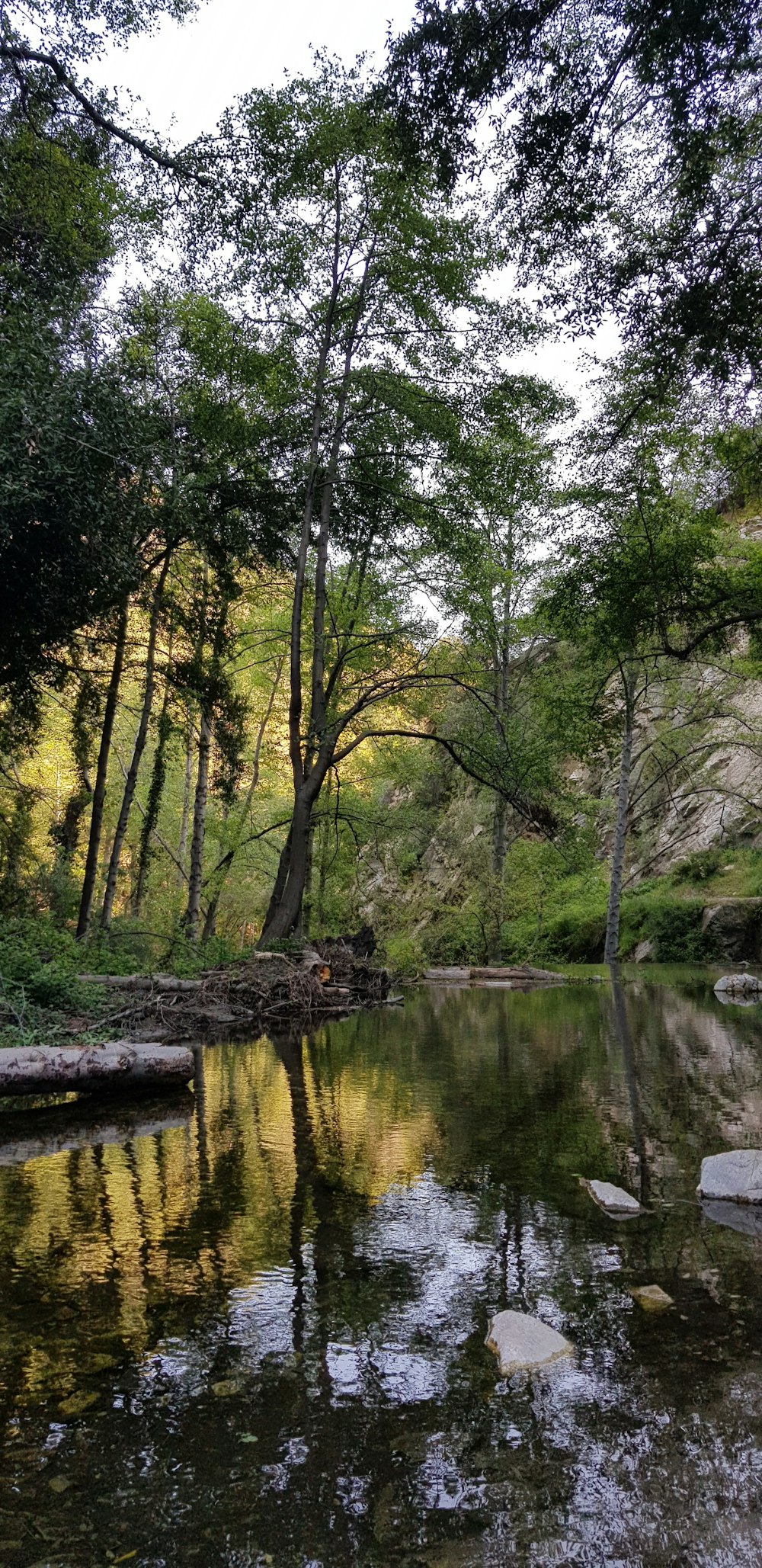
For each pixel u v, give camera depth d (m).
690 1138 4.69
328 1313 2.65
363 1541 1.68
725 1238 3.23
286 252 14.77
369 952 18.62
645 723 30.61
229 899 26.78
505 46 6.90
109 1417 2.12
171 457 12.45
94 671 15.16
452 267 14.84
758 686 29.72
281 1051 8.52
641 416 12.55
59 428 9.91
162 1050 6.52
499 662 23.62
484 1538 1.69
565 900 30.91
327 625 19.58
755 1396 2.16
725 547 15.24
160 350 15.13
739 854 28.89
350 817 20.56
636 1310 2.63
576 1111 5.46
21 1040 7.11
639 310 8.73
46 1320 2.62
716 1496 1.79
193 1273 2.96
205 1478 1.88
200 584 17.23
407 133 7.83
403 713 23.58
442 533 15.93
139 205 13.47
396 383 15.37
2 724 15.33
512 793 16.92
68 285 12.14
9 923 11.95
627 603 14.24
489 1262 3.02
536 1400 2.16
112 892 15.79
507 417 15.41
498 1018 11.71
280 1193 3.83
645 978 19.94
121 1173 4.18
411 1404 2.15
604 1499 1.79
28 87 11.88
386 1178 4.04
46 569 11.02
